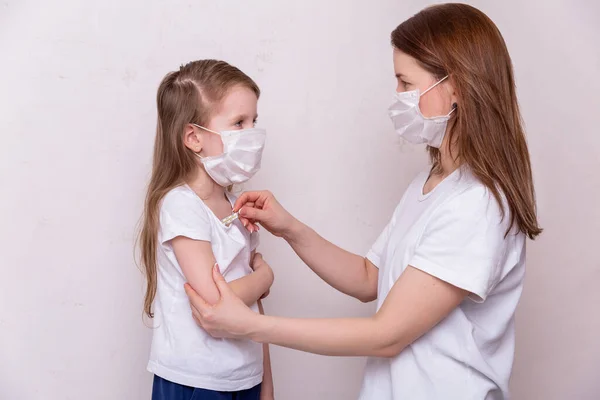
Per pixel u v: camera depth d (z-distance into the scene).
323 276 1.36
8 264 1.55
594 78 1.72
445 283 1.02
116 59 1.58
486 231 1.02
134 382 1.64
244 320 1.06
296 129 1.70
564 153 1.75
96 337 1.61
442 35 1.09
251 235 1.37
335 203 1.75
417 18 1.16
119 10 1.57
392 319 1.03
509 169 1.08
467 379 1.06
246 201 1.31
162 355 1.21
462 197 1.05
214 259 1.17
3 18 1.51
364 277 1.36
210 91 1.25
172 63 1.61
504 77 1.09
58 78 1.54
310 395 1.78
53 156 1.56
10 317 1.56
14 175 1.54
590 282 1.79
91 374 1.61
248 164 1.25
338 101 1.72
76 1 1.54
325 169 1.73
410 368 1.09
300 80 1.69
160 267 1.25
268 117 1.68
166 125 1.30
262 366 1.31
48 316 1.58
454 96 1.11
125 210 1.61
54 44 1.54
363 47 1.73
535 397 1.82
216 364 1.19
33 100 1.53
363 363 1.80
